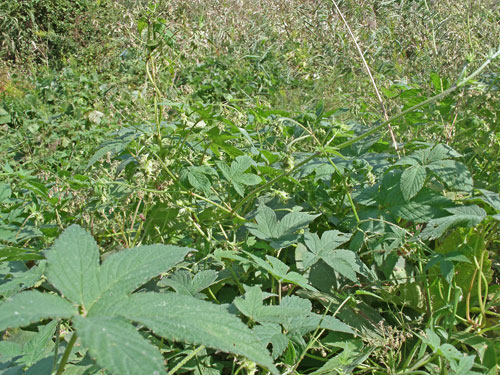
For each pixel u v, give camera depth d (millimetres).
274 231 2287
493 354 1895
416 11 4910
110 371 827
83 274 1049
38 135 5234
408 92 3273
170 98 4434
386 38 5414
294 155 2932
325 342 1907
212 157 3010
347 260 2096
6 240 2465
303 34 7402
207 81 6852
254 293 1786
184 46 2775
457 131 3033
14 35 9625
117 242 2576
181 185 2441
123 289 1043
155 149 2619
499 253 2541
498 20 3693
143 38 2789
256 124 3410
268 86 6992
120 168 2623
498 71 3051
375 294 2225
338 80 5320
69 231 1115
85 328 894
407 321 2180
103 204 2426
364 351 1884
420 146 2895
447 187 2162
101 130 4926
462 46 3695
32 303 913
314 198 2623
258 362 958
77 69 7062
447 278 1916
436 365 1837
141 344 898
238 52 7582
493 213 2248
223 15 8156
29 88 6793
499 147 2729
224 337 977
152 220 2451
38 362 1548
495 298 2055
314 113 3562
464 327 2174
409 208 2215
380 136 2891
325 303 2098
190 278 1991
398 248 2213
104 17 8375
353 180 2613
